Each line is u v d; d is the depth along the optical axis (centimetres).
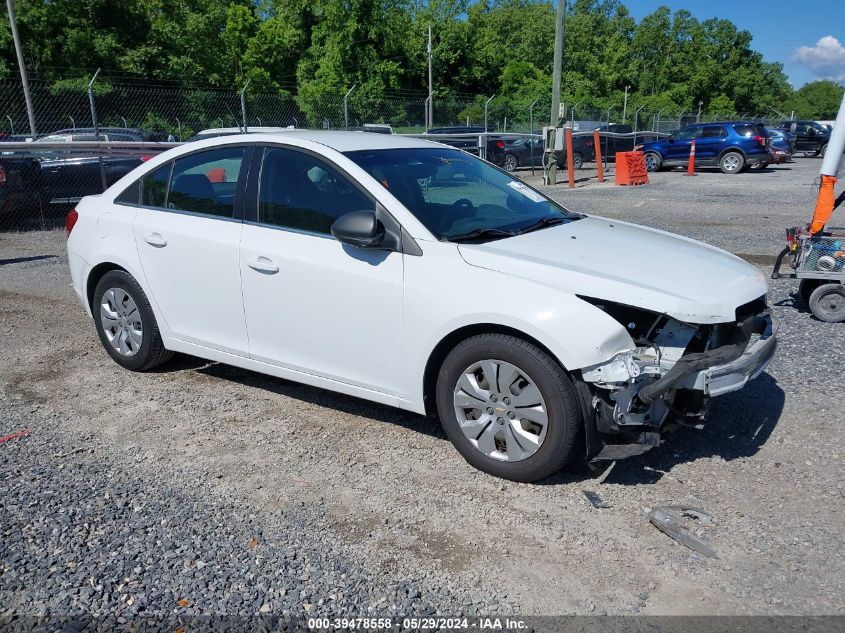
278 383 503
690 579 289
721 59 8412
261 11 5362
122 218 495
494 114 3291
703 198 1590
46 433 423
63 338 603
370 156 422
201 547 311
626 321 348
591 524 327
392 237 380
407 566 299
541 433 346
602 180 2094
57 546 312
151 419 443
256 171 438
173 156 484
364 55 4562
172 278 469
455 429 376
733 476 369
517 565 299
